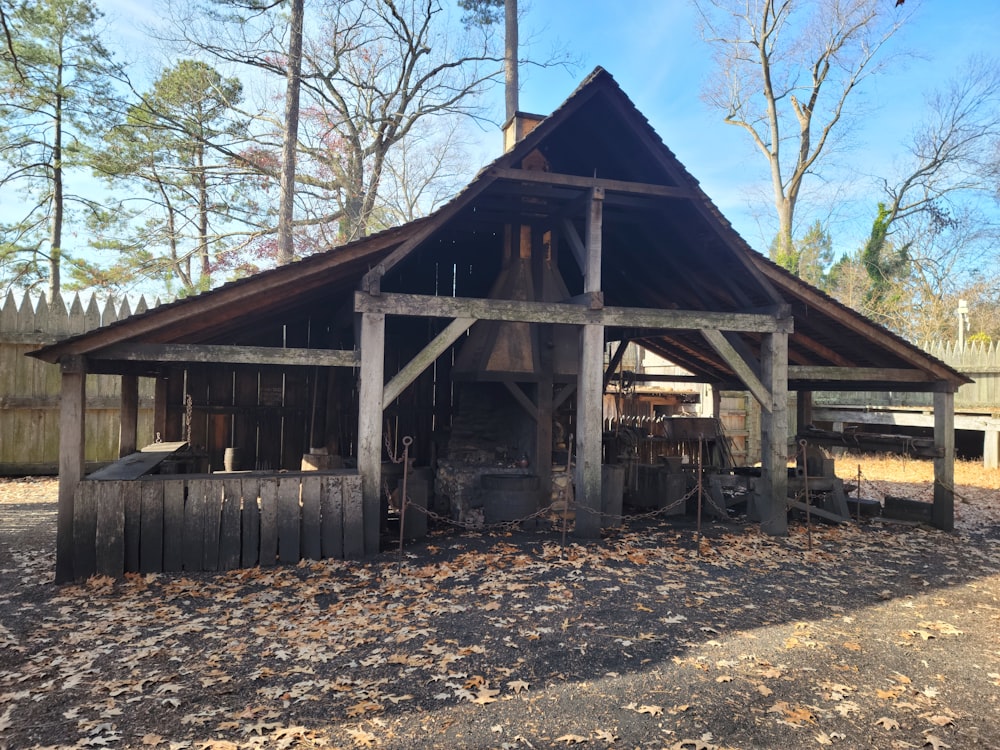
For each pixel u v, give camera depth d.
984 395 17.14
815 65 25.62
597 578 6.84
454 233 11.05
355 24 19.84
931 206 29.83
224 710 4.05
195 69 18.14
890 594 6.65
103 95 18.12
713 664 4.79
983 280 33.81
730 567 7.48
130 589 6.43
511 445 10.71
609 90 7.76
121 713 4.00
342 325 10.62
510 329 9.74
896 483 14.56
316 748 3.64
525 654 4.91
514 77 19.80
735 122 27.75
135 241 19.83
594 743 3.73
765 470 9.23
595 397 8.49
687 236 9.25
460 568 7.16
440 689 4.34
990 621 5.89
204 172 18.81
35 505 10.47
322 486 7.48
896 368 10.12
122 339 6.88
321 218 20.61
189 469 10.35
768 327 9.12
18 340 12.83
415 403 12.07
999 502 12.30
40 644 5.07
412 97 20.86
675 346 13.65
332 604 6.03
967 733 3.94
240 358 7.29
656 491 10.98
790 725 3.96
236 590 6.43
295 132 16.58
